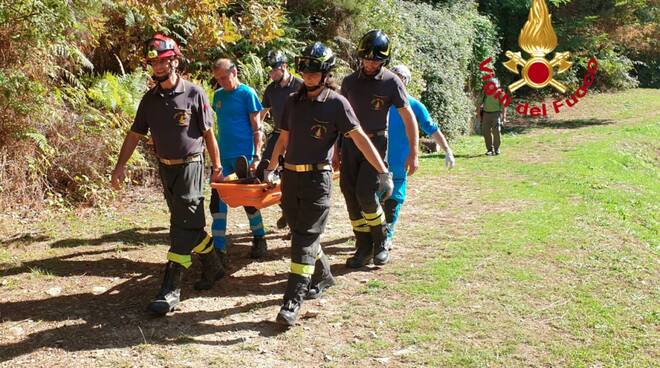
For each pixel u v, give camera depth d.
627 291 5.65
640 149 16.14
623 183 11.15
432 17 18.88
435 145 15.01
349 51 14.35
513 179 11.05
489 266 6.16
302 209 4.95
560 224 7.73
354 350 4.48
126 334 4.70
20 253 6.51
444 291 5.50
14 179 8.01
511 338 4.64
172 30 11.24
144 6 9.38
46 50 8.46
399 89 5.75
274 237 7.31
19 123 8.00
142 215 8.16
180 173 5.13
